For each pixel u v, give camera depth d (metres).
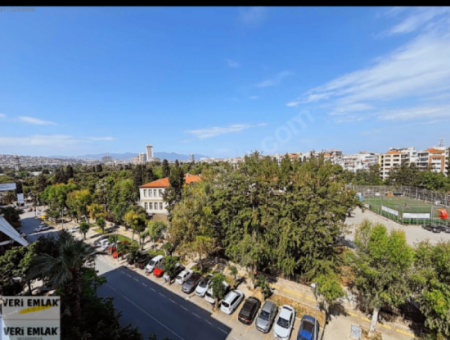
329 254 17.69
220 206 22.39
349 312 16.08
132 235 32.94
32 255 15.43
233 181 22.50
